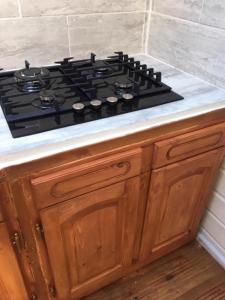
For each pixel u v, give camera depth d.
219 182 1.21
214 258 1.41
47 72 1.00
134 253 1.19
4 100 0.84
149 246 1.20
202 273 1.35
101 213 0.90
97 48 1.21
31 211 0.74
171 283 1.30
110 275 1.18
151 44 1.27
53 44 1.11
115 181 0.83
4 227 0.73
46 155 0.67
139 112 0.82
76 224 0.87
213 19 0.94
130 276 1.33
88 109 0.82
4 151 0.64
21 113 0.78
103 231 0.96
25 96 0.88
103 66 1.07
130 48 1.29
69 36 1.12
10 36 1.01
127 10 1.17
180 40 1.11
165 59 1.22
